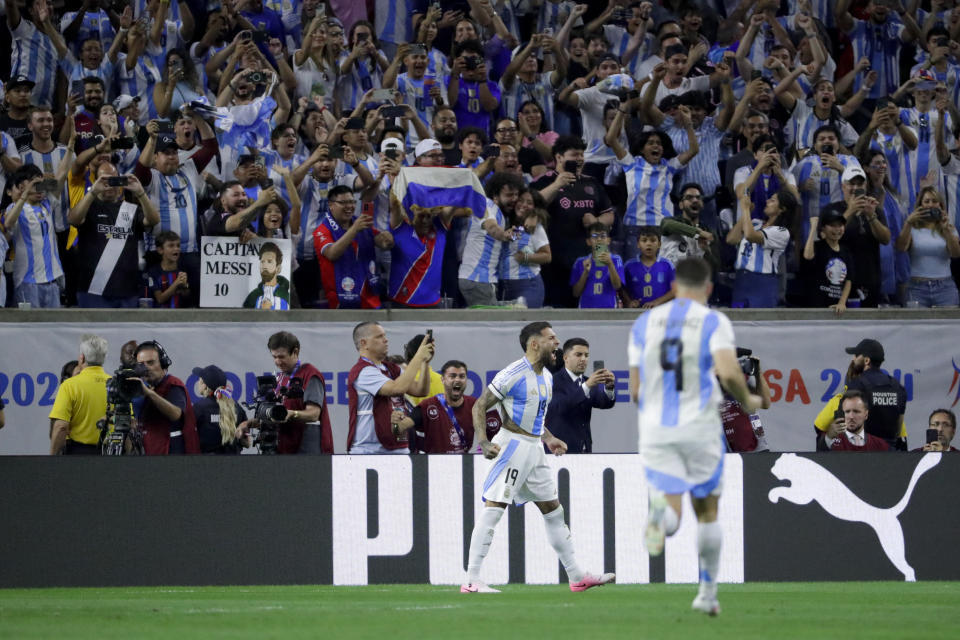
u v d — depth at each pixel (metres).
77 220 45.88
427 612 25.20
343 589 35.09
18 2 54.56
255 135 50.62
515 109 56.56
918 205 52.81
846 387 45.12
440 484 37.81
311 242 48.53
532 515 38.16
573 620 23.08
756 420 42.00
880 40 63.31
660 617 23.72
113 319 45.22
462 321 46.66
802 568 38.34
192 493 37.19
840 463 38.72
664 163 52.94
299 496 37.44
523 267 48.84
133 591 34.59
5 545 36.59
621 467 38.34
